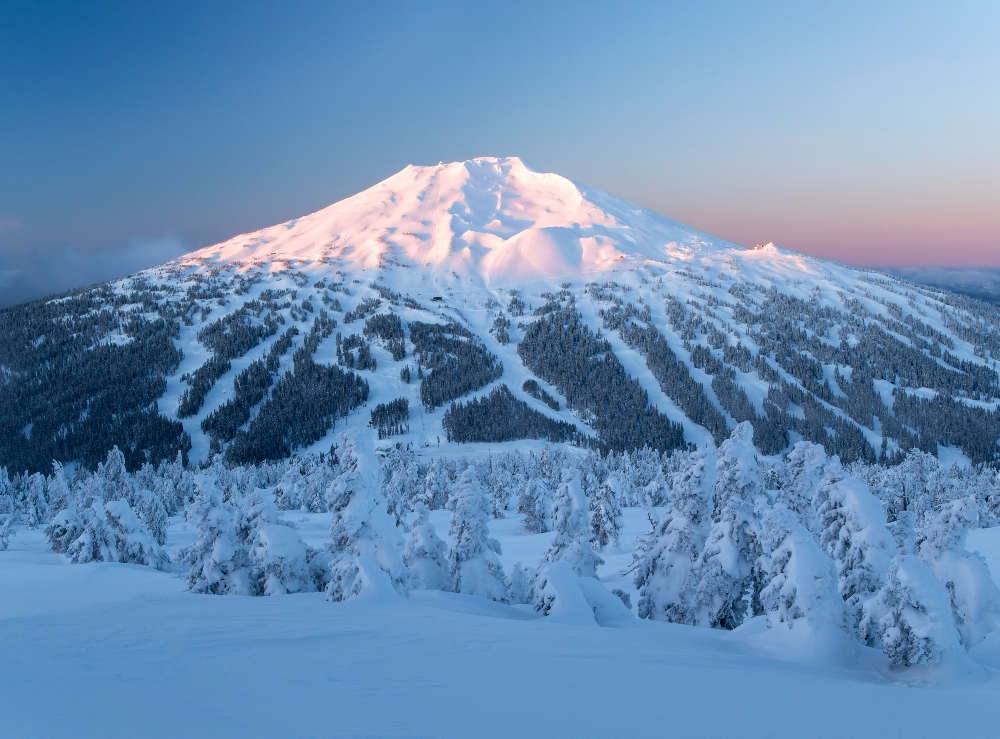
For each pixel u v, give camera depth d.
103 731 6.90
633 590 29.41
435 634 13.20
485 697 8.78
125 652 11.14
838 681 11.03
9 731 6.80
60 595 27.75
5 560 41.91
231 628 13.55
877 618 14.60
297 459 122.00
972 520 16.95
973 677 11.88
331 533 20.58
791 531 14.45
